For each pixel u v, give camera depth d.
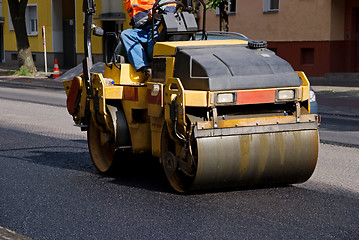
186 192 8.16
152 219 7.08
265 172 7.93
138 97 8.63
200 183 7.73
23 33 36.28
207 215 7.18
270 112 8.16
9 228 6.84
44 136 13.55
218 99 7.52
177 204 7.68
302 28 29.86
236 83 7.59
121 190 8.52
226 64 7.70
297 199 7.81
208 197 7.96
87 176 9.52
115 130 8.90
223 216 7.12
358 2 28.55
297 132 8.01
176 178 8.34
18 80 32.75
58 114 17.66
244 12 32.44
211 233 6.51
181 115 7.52
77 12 41.50
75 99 10.06
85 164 10.51
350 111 18.42
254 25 32.06
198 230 6.62
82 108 9.95
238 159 7.69
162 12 8.80
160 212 7.35
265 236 6.38
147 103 8.55
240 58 7.88
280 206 7.50
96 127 9.95
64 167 10.25
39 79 33.38
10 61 48.47
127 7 9.10
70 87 10.38
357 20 29.02
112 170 9.42
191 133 7.54
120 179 9.25
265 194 8.05
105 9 38.53
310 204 7.58
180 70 7.91
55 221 7.09
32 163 10.60
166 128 8.21
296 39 30.19
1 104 20.55
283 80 7.84
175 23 8.59
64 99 22.42
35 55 45.31
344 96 22.41
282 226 6.71
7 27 48.19
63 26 43.84
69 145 12.43
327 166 9.98
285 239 6.27
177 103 7.57
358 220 6.91
